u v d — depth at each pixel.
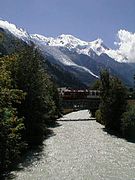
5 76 35.66
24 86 48.00
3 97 34.34
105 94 72.44
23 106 47.84
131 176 34.72
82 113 130.12
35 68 49.78
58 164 39.91
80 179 33.34
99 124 82.25
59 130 70.06
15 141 36.50
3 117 33.66
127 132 62.19
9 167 37.31
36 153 46.00
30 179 33.06
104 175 35.03
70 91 108.50
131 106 68.38
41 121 51.56
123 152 48.34
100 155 45.81
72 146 52.31
